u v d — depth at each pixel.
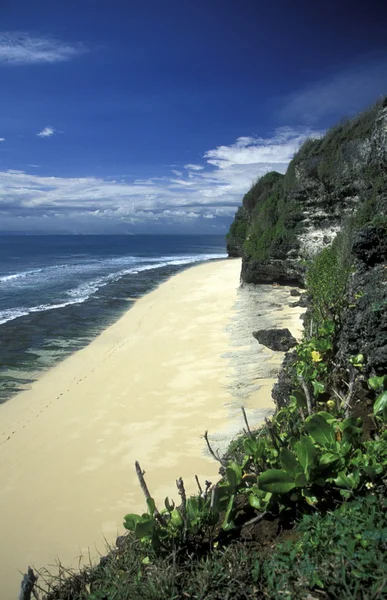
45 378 13.29
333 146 20.50
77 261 61.06
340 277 11.61
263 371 11.53
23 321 21.11
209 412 9.71
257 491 3.80
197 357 13.69
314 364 6.29
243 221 51.06
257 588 3.07
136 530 3.52
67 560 6.10
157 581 3.22
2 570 6.00
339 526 3.19
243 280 28.44
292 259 23.95
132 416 10.09
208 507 3.89
